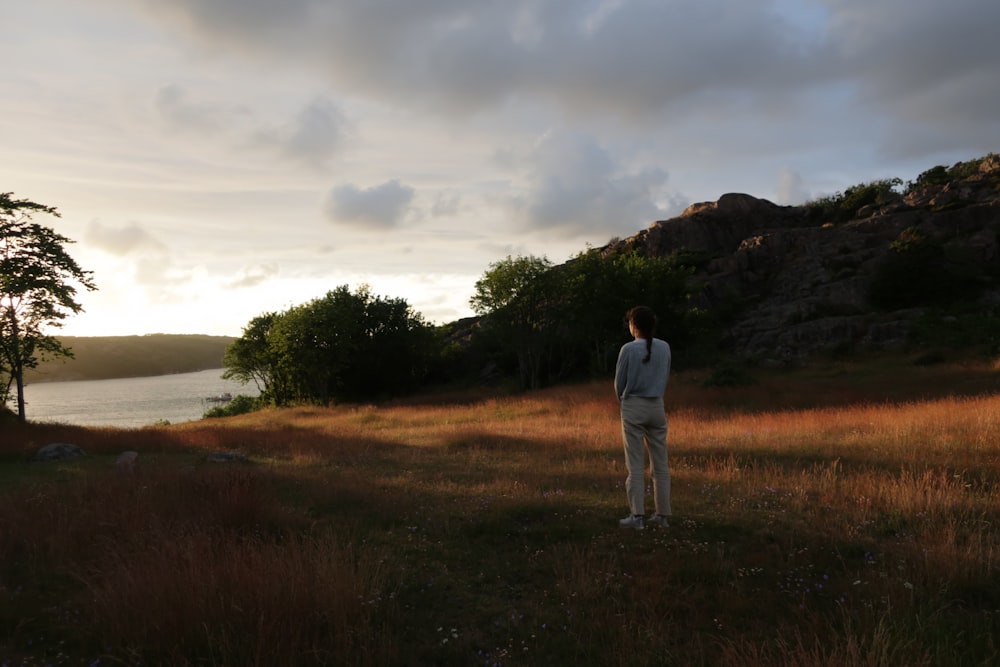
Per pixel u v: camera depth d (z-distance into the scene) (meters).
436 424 19.98
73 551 4.61
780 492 6.18
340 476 8.19
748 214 64.81
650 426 5.14
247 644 2.89
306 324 40.66
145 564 3.88
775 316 43.44
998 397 14.27
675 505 5.80
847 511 5.28
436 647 3.08
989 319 33.59
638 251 60.00
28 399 151.00
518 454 10.41
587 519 5.39
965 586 3.52
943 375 23.86
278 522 5.36
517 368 45.66
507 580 4.11
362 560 4.20
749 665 2.63
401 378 46.22
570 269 39.59
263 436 15.69
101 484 7.16
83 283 24.19
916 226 49.06
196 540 4.27
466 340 56.72
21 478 9.05
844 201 67.56
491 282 37.94
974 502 5.27
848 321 38.53
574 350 41.25
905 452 8.21
